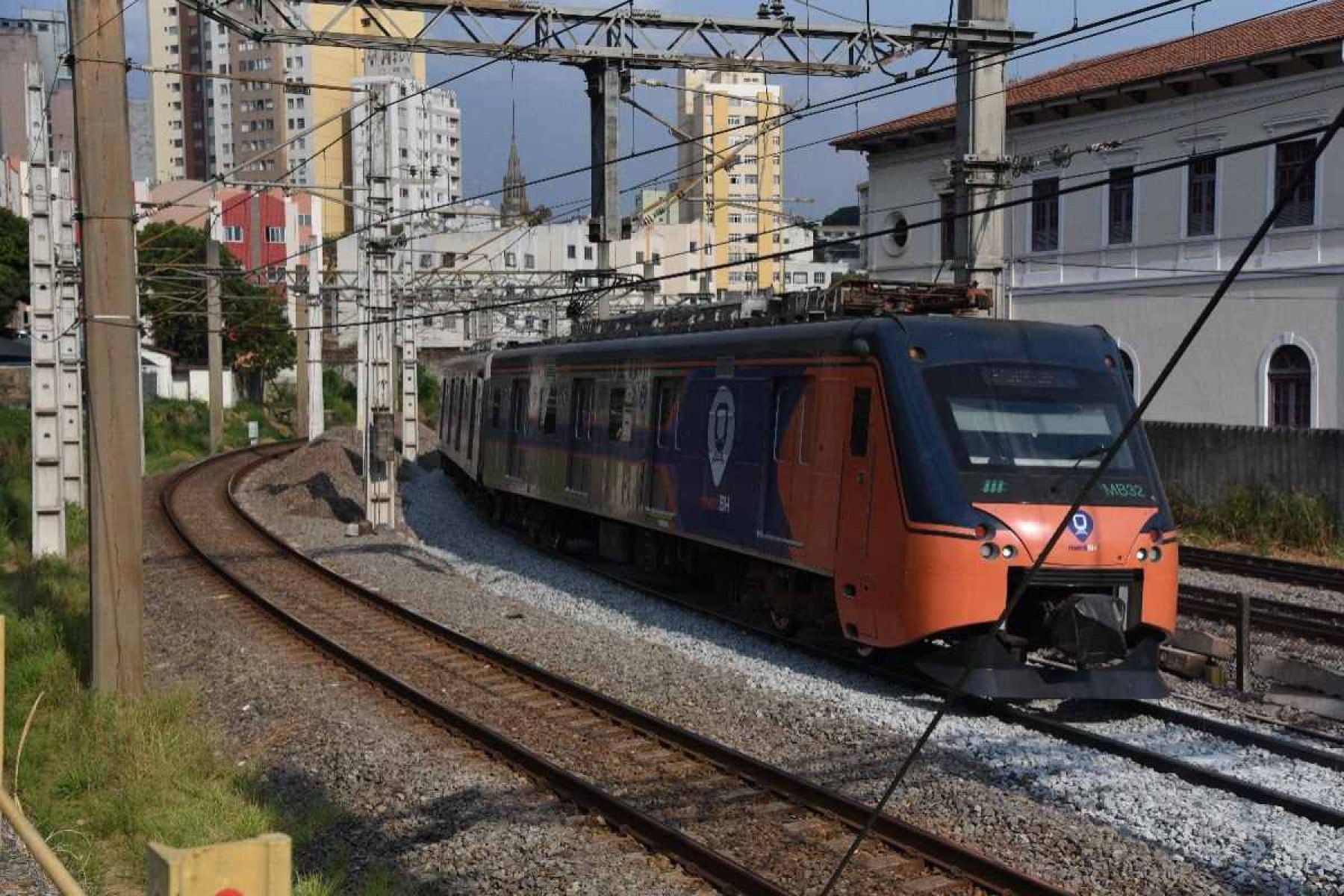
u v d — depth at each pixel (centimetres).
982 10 1552
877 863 718
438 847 776
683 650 1360
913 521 1103
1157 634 1120
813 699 1115
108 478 1156
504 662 1273
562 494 2003
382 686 1201
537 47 1762
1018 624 1105
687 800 847
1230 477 2345
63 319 2603
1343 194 2427
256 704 1173
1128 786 855
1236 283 2619
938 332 1181
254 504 2927
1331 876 694
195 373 5866
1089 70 3020
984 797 834
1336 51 2352
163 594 1797
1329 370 2464
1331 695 1038
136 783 902
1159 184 2758
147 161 11175
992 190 1570
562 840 774
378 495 2497
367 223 2462
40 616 1452
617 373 1797
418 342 6788
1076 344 1221
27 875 727
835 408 1234
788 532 1314
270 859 299
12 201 6366
